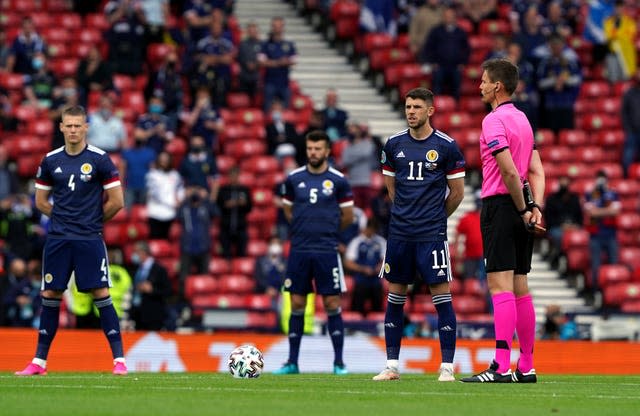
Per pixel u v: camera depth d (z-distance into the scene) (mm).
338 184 51906
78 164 44094
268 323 78438
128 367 62781
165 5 103125
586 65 112438
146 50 102250
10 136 92125
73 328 74562
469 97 104250
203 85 93875
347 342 65062
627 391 37375
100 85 95250
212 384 39156
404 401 32375
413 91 41375
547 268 90375
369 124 102062
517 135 39031
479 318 80188
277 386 38250
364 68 108375
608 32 110375
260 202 90688
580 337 77688
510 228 38812
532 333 40125
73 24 107562
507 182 38125
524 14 103375
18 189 84188
